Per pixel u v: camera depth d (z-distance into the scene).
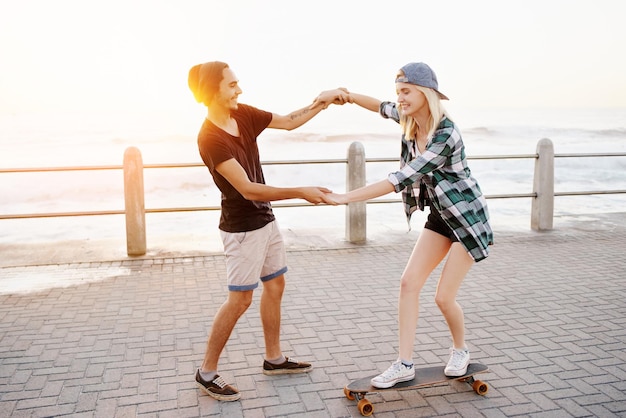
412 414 3.68
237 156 3.67
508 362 4.42
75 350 4.67
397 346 4.74
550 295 5.96
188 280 6.50
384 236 8.52
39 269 6.91
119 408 3.76
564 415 3.65
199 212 13.16
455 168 3.60
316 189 3.56
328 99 4.19
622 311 5.51
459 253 3.76
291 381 4.13
